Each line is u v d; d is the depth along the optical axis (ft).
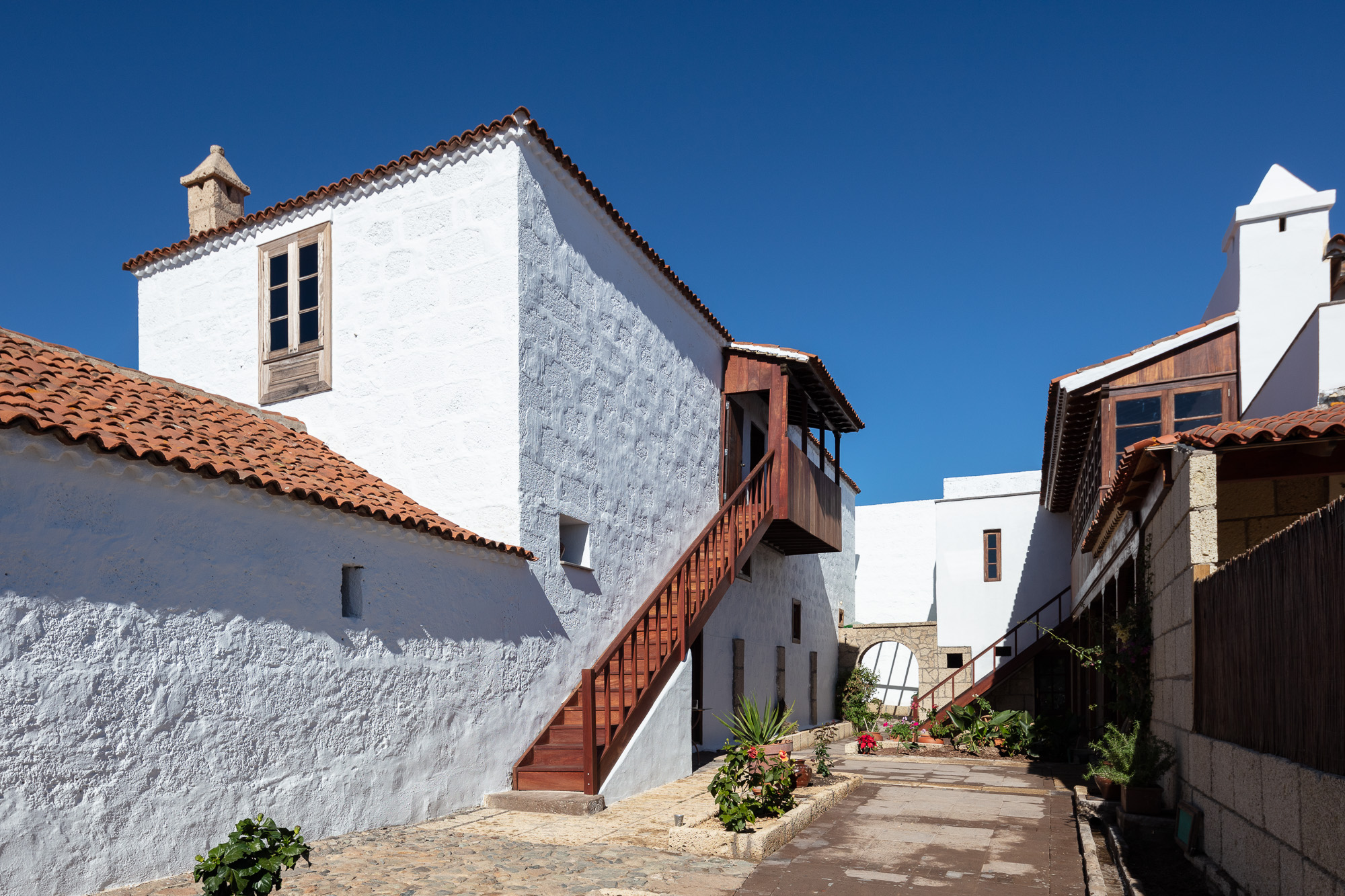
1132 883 17.33
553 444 29.78
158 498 17.06
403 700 22.67
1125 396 38.47
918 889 18.13
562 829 22.54
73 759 15.02
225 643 18.07
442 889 16.52
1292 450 21.85
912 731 49.03
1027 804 28.78
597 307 33.47
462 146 29.09
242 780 18.13
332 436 30.78
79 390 20.74
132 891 15.34
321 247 31.99
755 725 36.32
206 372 34.09
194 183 38.65
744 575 49.55
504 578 27.07
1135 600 27.61
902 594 84.33
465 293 29.04
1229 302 40.75
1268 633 14.87
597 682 31.19
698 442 42.78
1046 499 59.52
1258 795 15.11
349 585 21.90
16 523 14.57
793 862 20.24
